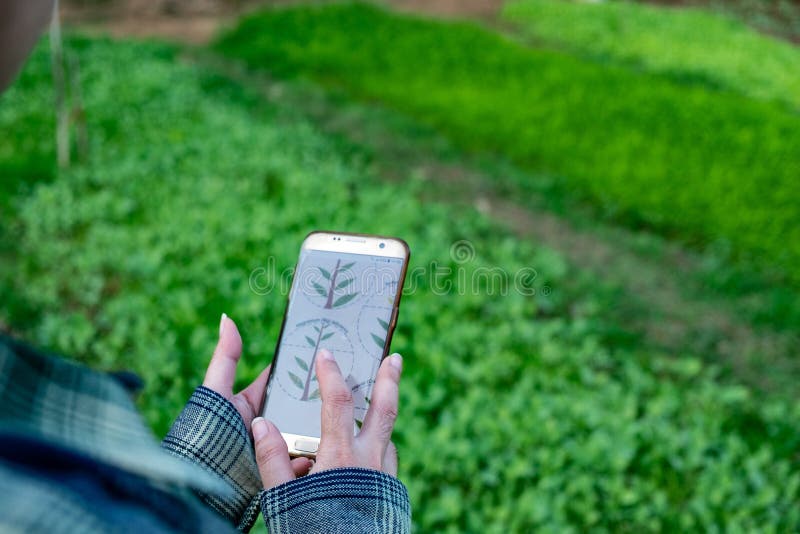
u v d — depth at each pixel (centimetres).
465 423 402
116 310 479
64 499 48
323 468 91
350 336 141
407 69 1254
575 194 811
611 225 762
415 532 337
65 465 52
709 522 365
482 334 495
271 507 86
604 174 851
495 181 823
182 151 766
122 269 539
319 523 84
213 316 469
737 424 452
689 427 445
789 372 522
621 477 380
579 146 934
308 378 136
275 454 96
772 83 1384
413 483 355
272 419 132
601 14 1731
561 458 385
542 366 472
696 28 1703
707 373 502
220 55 1309
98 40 1324
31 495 47
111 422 61
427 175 822
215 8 1722
